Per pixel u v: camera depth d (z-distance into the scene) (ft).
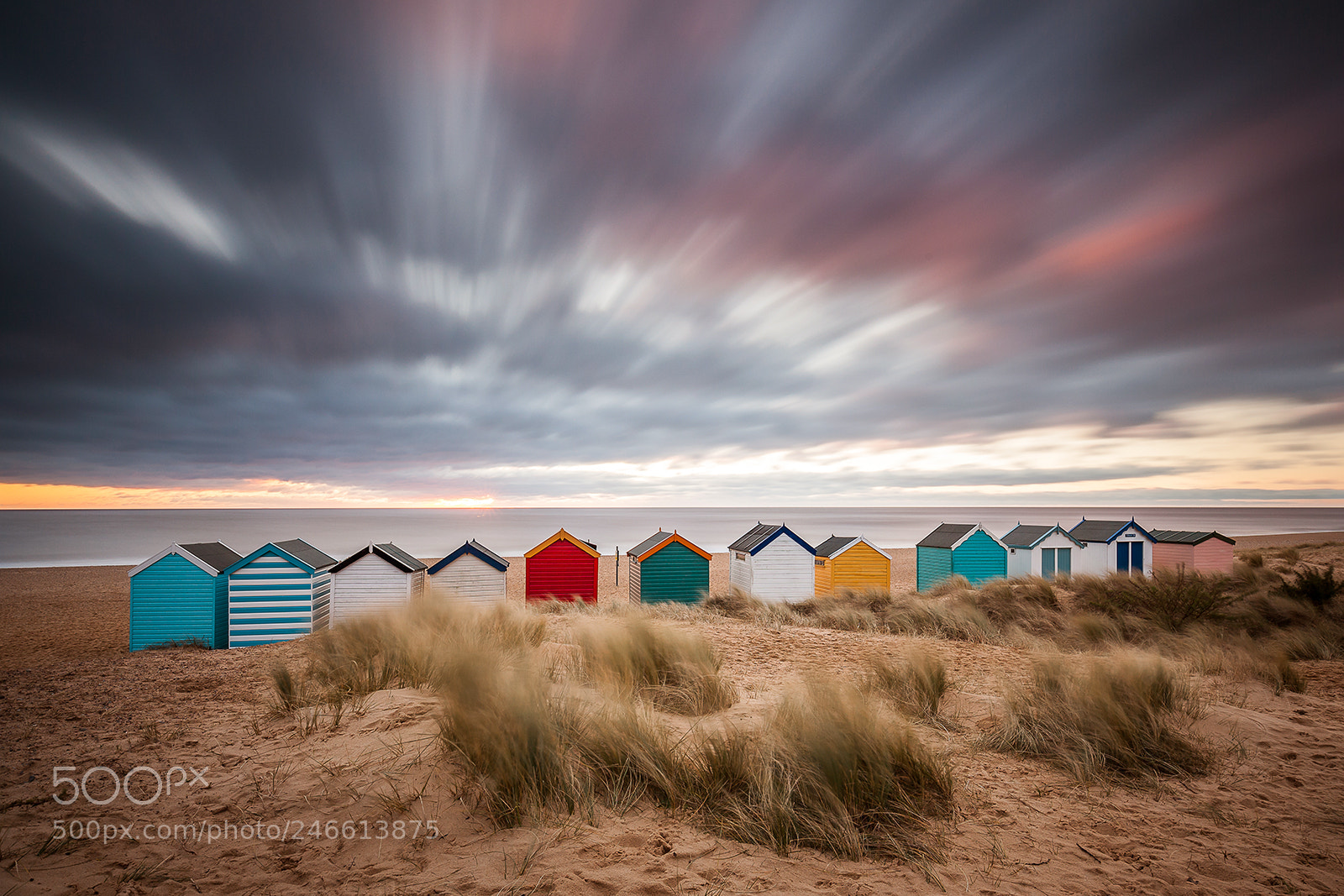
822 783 12.58
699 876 10.02
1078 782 14.94
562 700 16.26
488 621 30.68
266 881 9.83
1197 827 12.57
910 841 11.44
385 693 19.51
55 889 9.64
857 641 35.76
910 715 20.18
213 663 28.12
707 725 17.51
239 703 20.66
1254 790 14.47
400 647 23.35
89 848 10.93
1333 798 14.03
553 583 68.90
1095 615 41.09
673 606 57.57
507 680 14.74
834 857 10.90
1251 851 11.55
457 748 13.61
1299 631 35.76
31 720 18.86
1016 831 12.21
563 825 11.47
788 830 11.35
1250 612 40.19
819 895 9.57
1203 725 18.52
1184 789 14.57
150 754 15.51
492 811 11.63
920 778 13.46
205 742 16.33
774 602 60.44
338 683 20.95
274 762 14.53
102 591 107.96
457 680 15.14
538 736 12.94
